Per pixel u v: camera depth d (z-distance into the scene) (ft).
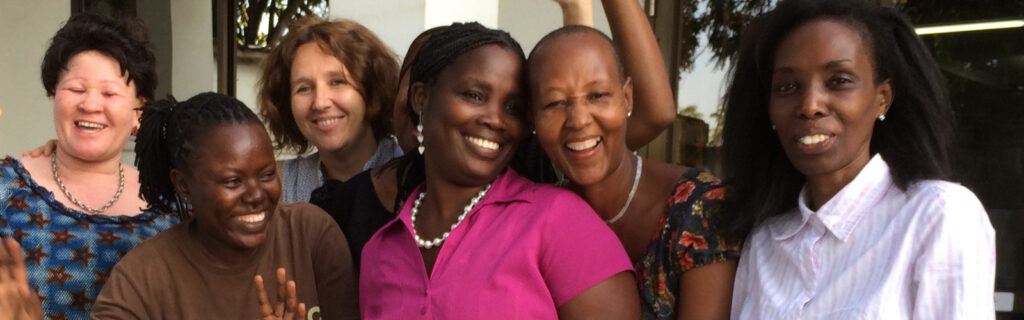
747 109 5.22
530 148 5.95
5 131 17.22
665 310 5.17
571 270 4.69
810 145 4.63
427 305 4.79
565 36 4.86
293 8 17.16
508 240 4.79
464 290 4.69
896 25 4.76
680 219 5.08
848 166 4.69
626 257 4.83
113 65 6.84
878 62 4.62
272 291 5.81
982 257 4.19
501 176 5.23
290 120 8.90
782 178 5.13
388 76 8.36
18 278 4.96
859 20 4.63
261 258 5.82
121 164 7.48
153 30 16.93
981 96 13.12
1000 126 13.05
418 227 5.32
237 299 5.69
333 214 6.69
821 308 4.52
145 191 6.10
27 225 6.60
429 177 5.32
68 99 6.71
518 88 4.94
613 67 4.85
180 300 5.58
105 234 6.79
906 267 4.29
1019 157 12.96
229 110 5.55
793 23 4.76
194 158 5.40
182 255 5.68
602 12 13.67
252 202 5.44
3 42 17.07
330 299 5.93
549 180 5.94
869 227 4.59
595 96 4.80
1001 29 12.89
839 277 4.51
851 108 4.53
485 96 4.88
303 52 8.20
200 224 5.57
